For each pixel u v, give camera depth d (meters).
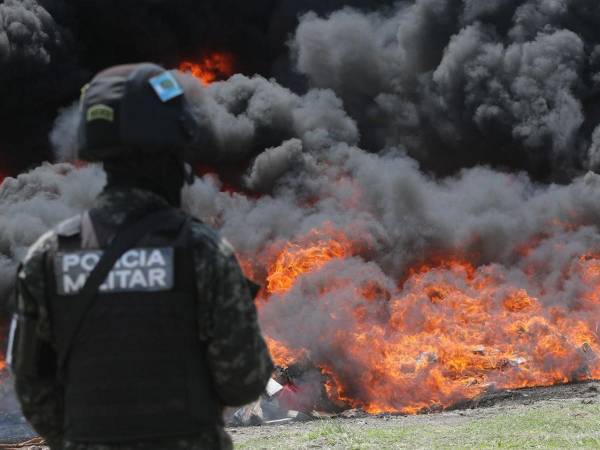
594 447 9.63
